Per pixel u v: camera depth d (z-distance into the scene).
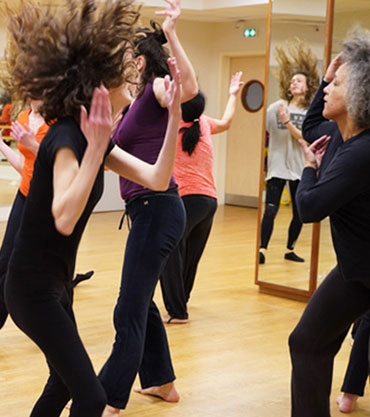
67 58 1.94
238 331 4.44
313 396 2.65
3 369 3.62
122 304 2.91
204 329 4.46
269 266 5.45
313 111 2.83
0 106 8.73
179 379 3.55
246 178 11.31
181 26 10.79
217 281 5.89
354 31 2.48
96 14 2.10
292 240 5.32
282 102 5.38
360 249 2.43
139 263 2.92
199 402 3.27
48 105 1.96
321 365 2.63
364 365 3.16
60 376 2.04
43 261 1.99
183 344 4.13
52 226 1.97
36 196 1.96
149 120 3.02
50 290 2.01
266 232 5.47
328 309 2.56
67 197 1.85
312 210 2.40
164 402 3.25
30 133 2.81
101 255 6.81
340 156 2.38
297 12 5.26
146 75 3.03
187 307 5.00
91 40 1.95
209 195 4.47
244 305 5.11
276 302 5.23
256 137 11.12
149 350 3.22
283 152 5.39
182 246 4.53
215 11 9.80
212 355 3.95
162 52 3.04
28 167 3.57
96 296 5.19
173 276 4.49
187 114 4.38
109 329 4.38
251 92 11.13
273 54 5.41
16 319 2.04
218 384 3.50
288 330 4.50
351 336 4.24
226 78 11.20
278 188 5.40
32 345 4.03
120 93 2.10
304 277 5.27
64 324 2.01
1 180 9.10
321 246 5.19
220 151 11.41
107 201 10.13
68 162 1.90
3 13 2.19
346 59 2.41
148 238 2.94
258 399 3.32
